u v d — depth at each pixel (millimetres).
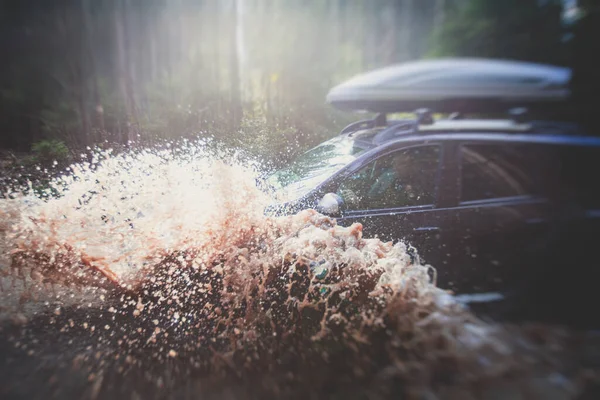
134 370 2275
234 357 2377
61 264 2711
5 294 2760
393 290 2705
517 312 2650
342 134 4238
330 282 2812
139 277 2748
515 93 5609
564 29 8594
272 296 2793
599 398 1916
